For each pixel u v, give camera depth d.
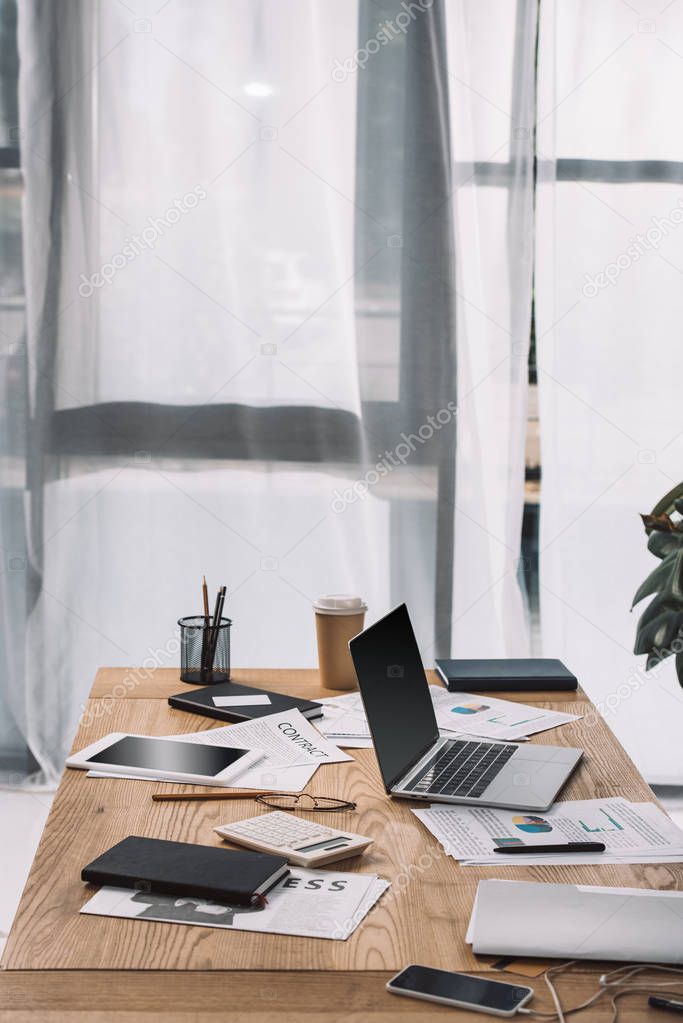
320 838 1.33
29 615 2.97
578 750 1.67
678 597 2.08
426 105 2.87
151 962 1.07
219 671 2.04
